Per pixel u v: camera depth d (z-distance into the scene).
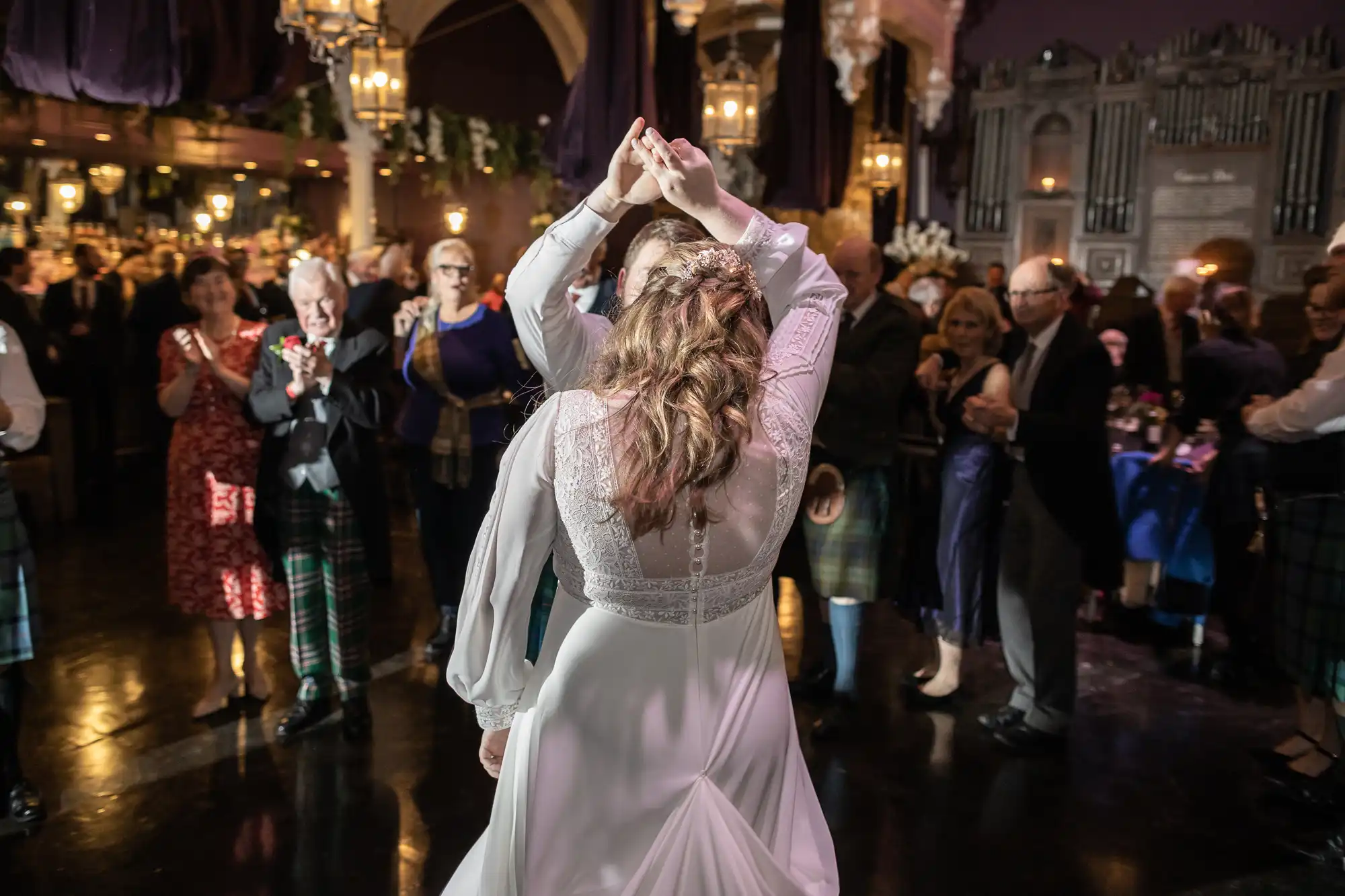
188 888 2.70
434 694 4.02
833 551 3.65
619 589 1.51
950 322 3.80
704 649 1.54
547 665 1.64
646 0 5.42
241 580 3.72
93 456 7.31
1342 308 3.29
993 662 4.59
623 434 1.47
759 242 1.71
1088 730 3.88
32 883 2.71
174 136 8.49
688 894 1.50
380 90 5.84
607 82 5.05
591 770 1.52
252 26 4.04
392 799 3.19
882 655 4.63
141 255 9.16
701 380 1.45
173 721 3.73
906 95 10.90
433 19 9.79
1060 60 11.21
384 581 3.63
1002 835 3.09
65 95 3.76
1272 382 4.26
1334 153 9.91
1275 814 3.25
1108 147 11.01
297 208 11.79
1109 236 11.10
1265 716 4.06
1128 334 5.66
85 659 4.33
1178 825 3.17
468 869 1.76
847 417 3.57
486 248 12.06
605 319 2.15
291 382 3.42
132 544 6.12
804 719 3.89
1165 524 4.84
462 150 9.42
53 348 6.78
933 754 3.63
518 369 4.33
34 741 3.56
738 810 1.57
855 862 2.92
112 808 3.11
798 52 7.26
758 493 1.51
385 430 8.34
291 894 2.68
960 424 3.82
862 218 10.65
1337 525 3.09
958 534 3.82
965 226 11.86
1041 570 3.57
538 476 1.53
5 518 2.93
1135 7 10.83
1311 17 9.96
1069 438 3.47
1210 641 4.95
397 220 12.13
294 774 3.34
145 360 7.38
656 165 1.67
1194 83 10.50
